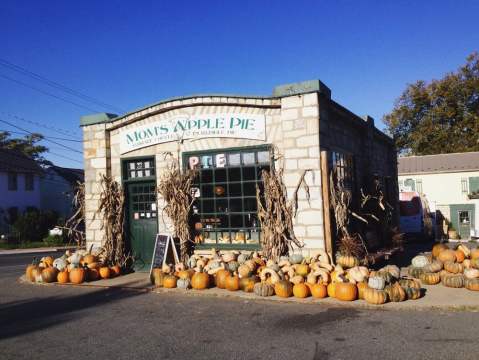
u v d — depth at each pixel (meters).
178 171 11.01
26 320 7.64
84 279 10.64
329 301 7.90
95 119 12.12
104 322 7.30
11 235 29.16
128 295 9.20
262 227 9.97
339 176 10.56
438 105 36.53
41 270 11.16
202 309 7.82
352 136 12.74
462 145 35.47
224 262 9.82
